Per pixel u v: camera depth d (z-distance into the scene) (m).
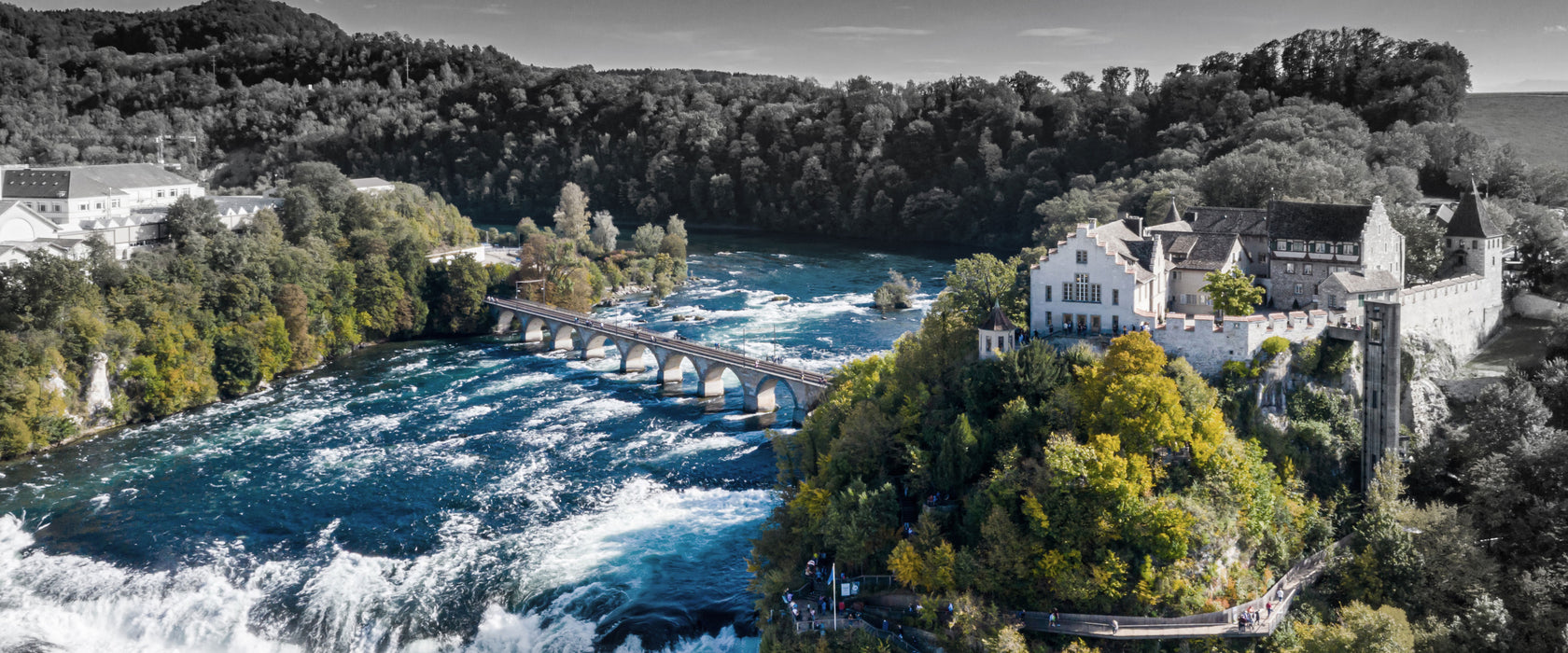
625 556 141.12
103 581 138.75
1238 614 110.81
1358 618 105.06
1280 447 130.38
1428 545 116.94
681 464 173.25
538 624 127.44
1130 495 114.38
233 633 127.94
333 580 137.00
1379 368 129.00
